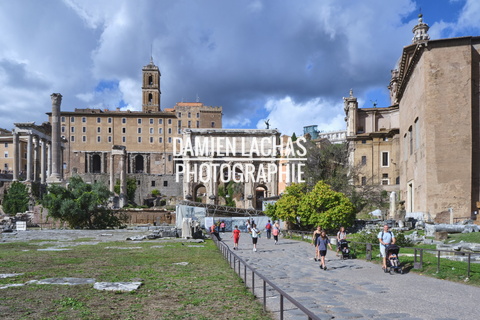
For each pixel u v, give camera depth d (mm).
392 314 9102
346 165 55656
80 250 23609
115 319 8352
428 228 28672
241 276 14227
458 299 10695
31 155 93625
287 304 9969
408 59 52781
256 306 9633
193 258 19609
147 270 15281
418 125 44469
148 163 136625
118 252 22453
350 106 84125
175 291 11289
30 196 81312
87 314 8656
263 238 38594
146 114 138250
